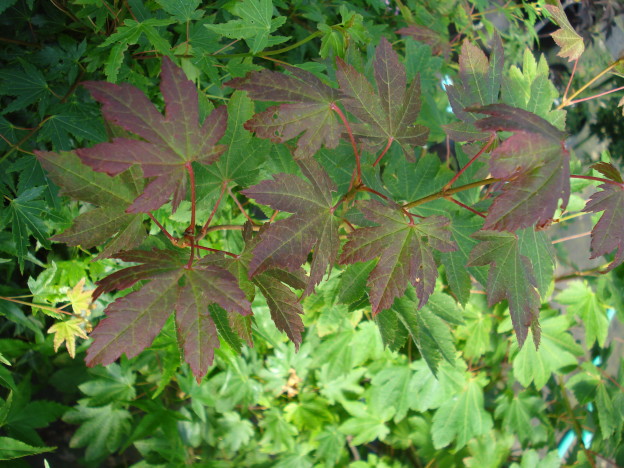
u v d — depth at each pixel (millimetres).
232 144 432
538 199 312
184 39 580
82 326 600
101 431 699
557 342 811
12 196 572
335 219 373
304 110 368
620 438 864
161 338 618
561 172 315
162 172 319
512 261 404
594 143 1276
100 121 577
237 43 658
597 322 816
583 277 839
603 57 1263
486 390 892
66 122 557
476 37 948
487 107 317
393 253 368
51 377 683
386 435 865
